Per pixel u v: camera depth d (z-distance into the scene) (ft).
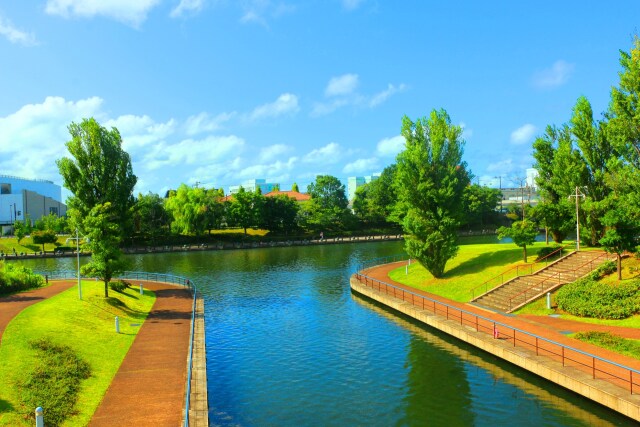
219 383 87.15
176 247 369.91
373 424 70.03
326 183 498.69
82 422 63.21
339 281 205.67
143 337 107.24
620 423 67.26
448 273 171.42
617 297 108.99
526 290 130.52
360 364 96.22
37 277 168.66
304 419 72.02
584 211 159.84
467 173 170.19
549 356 86.69
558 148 176.65
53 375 73.97
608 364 81.35
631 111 118.62
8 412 60.34
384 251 338.13
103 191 205.16
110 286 155.74
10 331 90.68
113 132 214.07
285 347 108.78
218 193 468.34
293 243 402.93
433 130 168.66
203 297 170.91
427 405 76.13
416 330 121.49
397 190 181.16
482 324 111.96
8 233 447.83
